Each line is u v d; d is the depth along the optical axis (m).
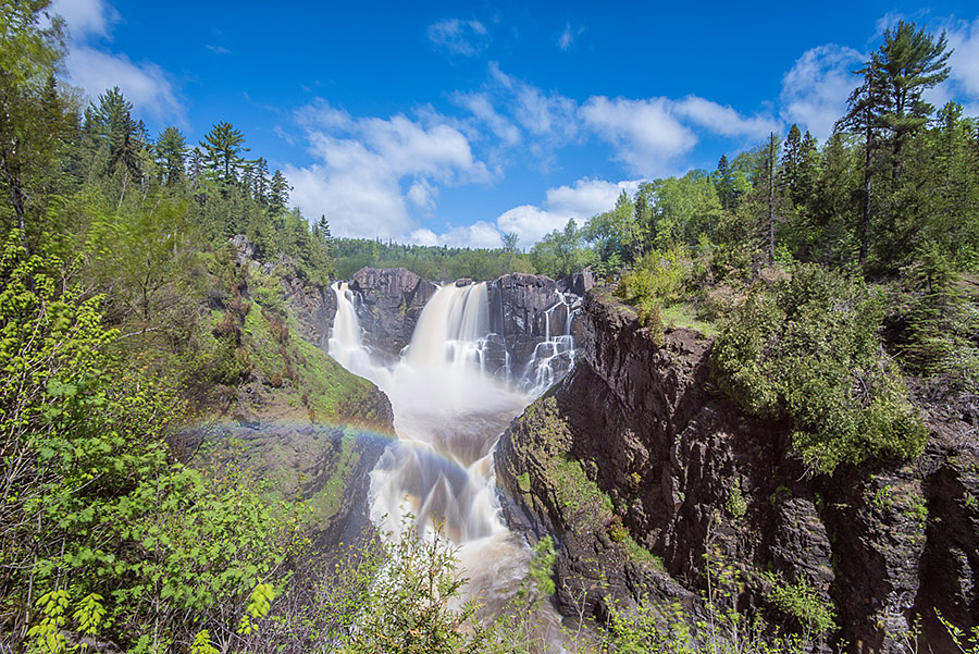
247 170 67.75
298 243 64.50
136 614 7.52
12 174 13.22
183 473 7.86
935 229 21.89
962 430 12.70
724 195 59.03
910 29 24.89
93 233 14.55
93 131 50.97
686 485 17.33
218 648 7.58
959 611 11.61
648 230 60.50
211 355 21.56
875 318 15.21
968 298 15.96
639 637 8.71
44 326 8.12
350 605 9.30
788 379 14.81
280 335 32.06
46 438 6.82
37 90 13.07
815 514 14.17
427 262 86.19
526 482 26.06
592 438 24.39
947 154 28.72
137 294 17.39
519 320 56.38
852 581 13.12
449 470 33.50
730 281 22.72
